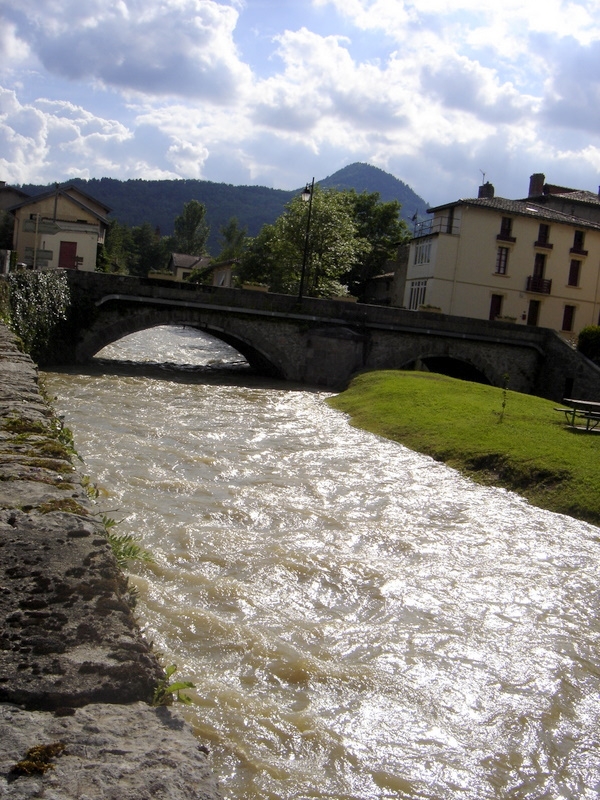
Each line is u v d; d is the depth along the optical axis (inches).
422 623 291.7
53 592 118.4
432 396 968.9
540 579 364.8
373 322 1411.2
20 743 85.5
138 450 565.9
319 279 1950.1
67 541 135.4
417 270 1946.4
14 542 132.1
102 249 2346.2
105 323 1243.2
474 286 1866.4
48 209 2020.2
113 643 109.2
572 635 297.3
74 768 82.4
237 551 349.7
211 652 239.6
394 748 200.1
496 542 423.8
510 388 1537.9
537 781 196.2
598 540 445.7
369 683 234.1
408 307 1989.4
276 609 286.4
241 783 172.6
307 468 578.9
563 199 2194.9
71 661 103.7
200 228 5319.9
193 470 520.4
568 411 782.5
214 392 1069.8
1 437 214.5
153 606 267.6
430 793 182.4
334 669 240.1
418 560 374.6
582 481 533.6
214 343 2224.4
